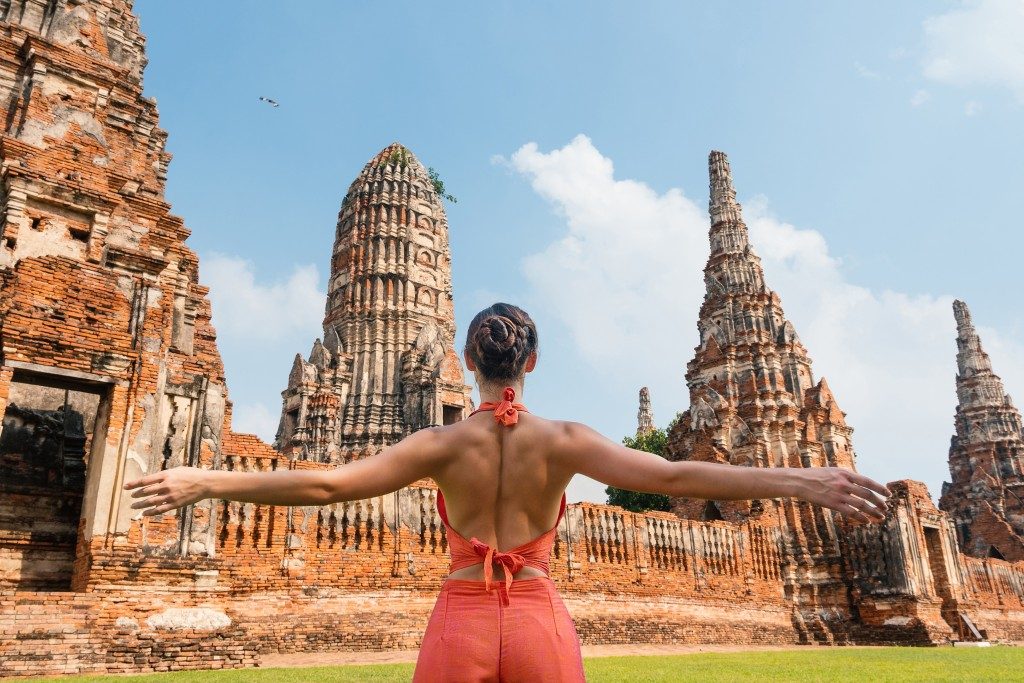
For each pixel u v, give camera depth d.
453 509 2.92
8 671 13.06
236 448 22.12
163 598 16.23
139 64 24.47
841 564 39.06
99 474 16.36
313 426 53.12
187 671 14.05
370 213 64.44
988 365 75.50
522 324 3.18
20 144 18.33
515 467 2.89
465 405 58.50
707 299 51.88
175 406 18.31
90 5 21.27
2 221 17.67
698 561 33.47
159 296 18.48
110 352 17.02
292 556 20.30
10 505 16.97
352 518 21.89
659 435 65.00
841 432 47.38
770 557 37.38
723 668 15.43
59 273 16.84
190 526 17.19
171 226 21.75
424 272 64.12
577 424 3.00
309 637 19.66
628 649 25.70
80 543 16.50
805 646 33.44
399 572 22.23
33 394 18.89
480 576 2.75
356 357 59.66
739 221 53.53
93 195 18.80
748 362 47.78
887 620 37.09
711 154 57.03
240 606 18.98
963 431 74.31
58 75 19.62
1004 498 69.75
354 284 62.03
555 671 2.59
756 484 2.60
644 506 52.69
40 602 14.12
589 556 28.86
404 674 12.40
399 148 69.12
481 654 2.60
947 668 16.19
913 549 38.53
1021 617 46.78
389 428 56.56
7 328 15.79
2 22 19.64
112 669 14.52
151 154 23.17
